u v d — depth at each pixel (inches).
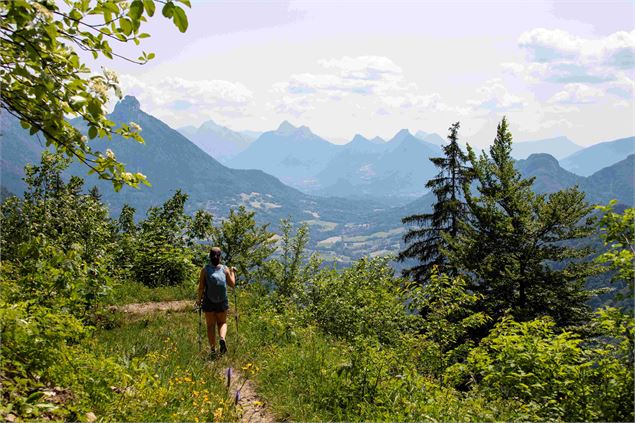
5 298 203.9
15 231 458.9
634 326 243.9
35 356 178.9
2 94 143.6
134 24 137.7
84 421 175.6
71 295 241.4
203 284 386.3
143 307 576.4
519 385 269.1
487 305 866.1
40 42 131.7
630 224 250.2
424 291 432.1
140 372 251.3
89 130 151.2
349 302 506.3
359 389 295.1
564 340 281.3
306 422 252.7
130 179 164.9
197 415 230.7
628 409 231.6
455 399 281.0
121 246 768.3
